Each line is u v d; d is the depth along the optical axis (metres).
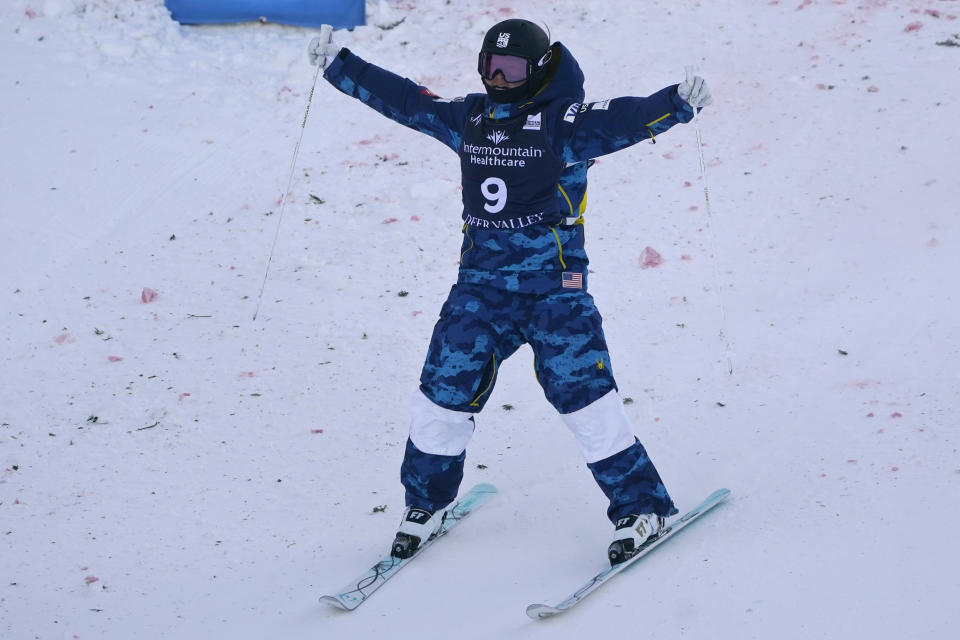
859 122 25.77
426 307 21.28
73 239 23.52
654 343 19.70
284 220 24.25
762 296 20.70
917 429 15.98
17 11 32.19
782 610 12.21
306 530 15.28
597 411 13.45
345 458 17.09
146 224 24.11
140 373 19.39
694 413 17.52
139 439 17.58
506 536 14.81
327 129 27.62
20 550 14.89
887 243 21.58
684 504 15.14
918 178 23.47
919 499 14.13
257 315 21.08
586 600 12.93
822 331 19.25
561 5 32.41
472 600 13.27
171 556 14.73
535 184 13.17
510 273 13.49
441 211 24.44
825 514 14.17
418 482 14.14
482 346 13.59
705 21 31.05
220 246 23.42
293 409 18.41
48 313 21.22
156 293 21.78
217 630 13.03
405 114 14.19
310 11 31.23
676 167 25.31
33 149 26.41
